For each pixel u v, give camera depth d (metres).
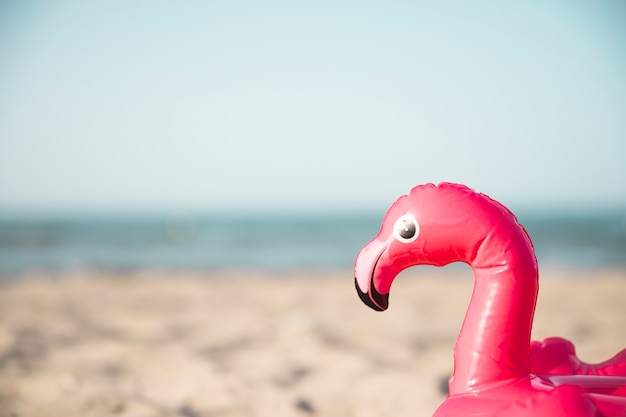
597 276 9.84
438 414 1.59
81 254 18.56
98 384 3.31
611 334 4.63
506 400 1.51
